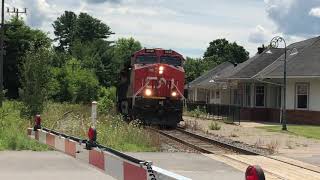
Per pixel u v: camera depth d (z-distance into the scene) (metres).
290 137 24.17
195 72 102.94
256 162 14.84
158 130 26.75
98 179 10.73
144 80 30.25
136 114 30.08
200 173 12.32
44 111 26.00
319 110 34.56
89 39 117.19
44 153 14.46
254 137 24.12
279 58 41.00
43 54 25.52
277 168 13.67
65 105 42.97
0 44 53.62
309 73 34.53
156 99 30.11
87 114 31.36
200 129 28.73
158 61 31.12
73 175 11.19
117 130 19.14
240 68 45.75
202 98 66.94
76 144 10.16
